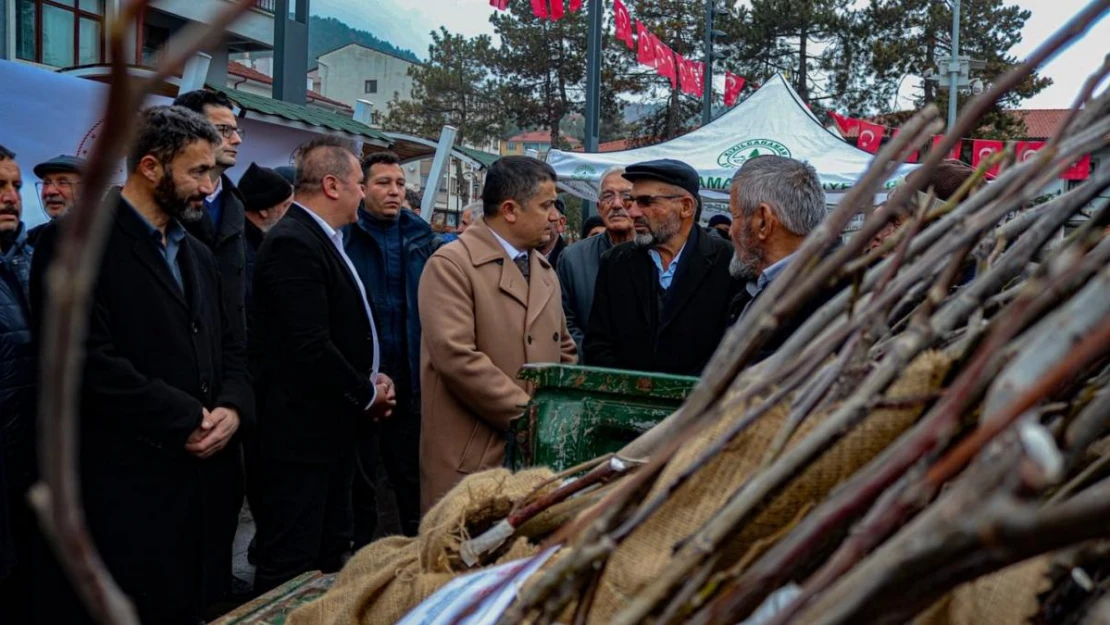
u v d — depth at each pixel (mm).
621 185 5016
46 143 4645
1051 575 919
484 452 3504
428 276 3564
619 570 1205
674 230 3637
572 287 4996
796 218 2924
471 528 1804
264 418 3686
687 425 960
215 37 363
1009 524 497
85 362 2791
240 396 3299
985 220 954
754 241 3016
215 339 3254
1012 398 555
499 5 9133
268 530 3717
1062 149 951
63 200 4121
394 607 1709
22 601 3229
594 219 8414
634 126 35250
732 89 17109
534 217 3629
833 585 714
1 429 2986
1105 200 999
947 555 540
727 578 898
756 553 1014
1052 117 28203
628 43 12094
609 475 1557
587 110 11258
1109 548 844
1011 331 651
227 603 4234
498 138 38656
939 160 889
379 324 4176
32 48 11219
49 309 359
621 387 2711
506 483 1844
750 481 1007
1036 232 966
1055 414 926
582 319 4934
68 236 359
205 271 3275
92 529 2869
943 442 744
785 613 655
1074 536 485
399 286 4477
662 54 13398
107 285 2883
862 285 1134
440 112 38062
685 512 1205
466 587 1526
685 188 3645
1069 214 957
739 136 9039
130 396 2840
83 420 2867
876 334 1034
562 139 38125
